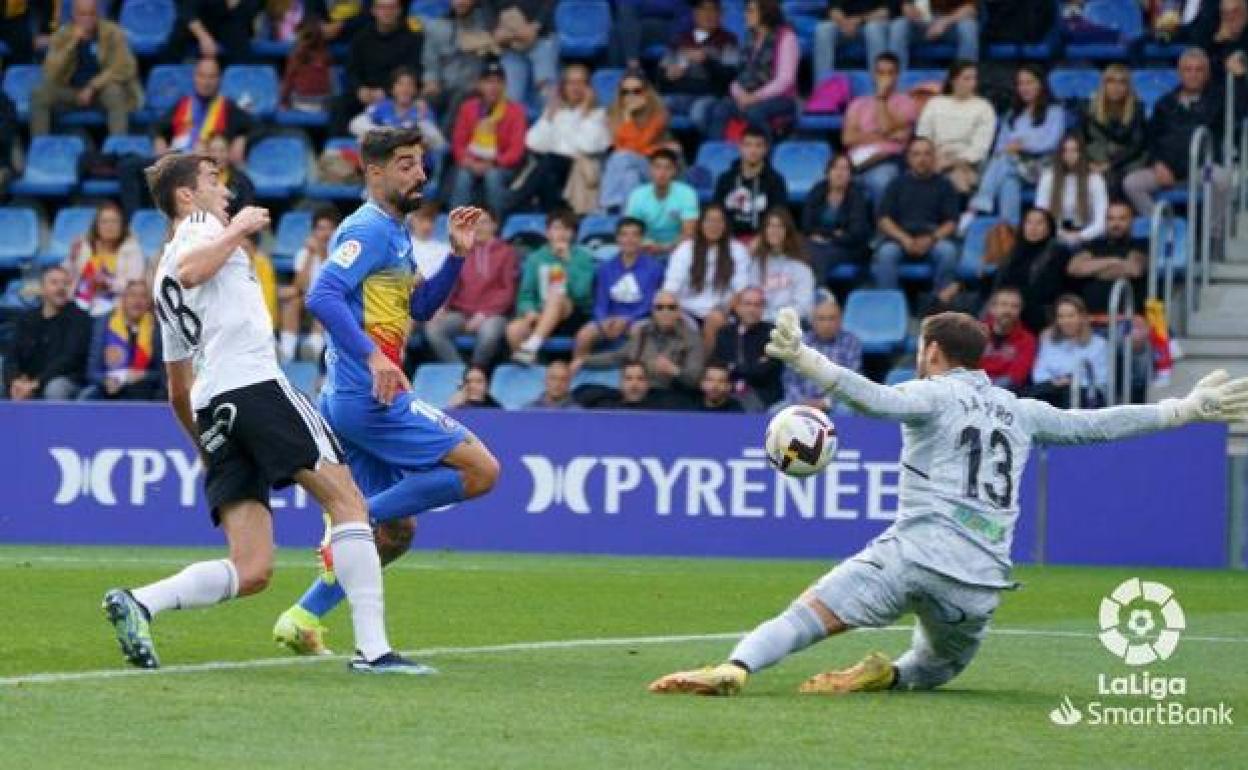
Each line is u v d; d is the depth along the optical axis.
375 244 25.20
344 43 66.81
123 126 65.62
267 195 62.94
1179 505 48.09
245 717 20.14
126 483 49.41
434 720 20.19
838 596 22.64
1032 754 19.03
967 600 22.59
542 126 60.66
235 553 24.09
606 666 25.59
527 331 55.06
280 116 64.88
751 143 56.97
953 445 22.56
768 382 51.47
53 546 48.69
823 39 62.34
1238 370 54.09
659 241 56.88
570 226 55.62
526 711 20.94
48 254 62.28
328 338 26.25
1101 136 57.09
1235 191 59.00
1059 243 53.56
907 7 61.75
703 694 22.39
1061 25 62.53
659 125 60.12
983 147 57.72
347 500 24.08
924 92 59.06
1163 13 61.91
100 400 53.94
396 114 61.75
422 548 49.06
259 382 23.84
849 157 58.56
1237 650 29.27
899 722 20.77
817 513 48.16
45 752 17.92
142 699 21.22
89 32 65.69
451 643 28.56
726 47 62.59
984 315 54.00
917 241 55.97
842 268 56.50
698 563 46.16
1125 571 46.25
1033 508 48.34
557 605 34.94
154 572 40.00
